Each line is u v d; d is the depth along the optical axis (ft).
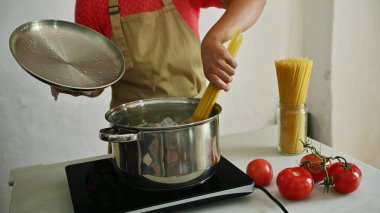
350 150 6.36
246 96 6.46
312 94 6.41
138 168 2.11
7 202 5.44
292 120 2.85
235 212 2.19
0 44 4.76
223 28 2.71
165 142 2.04
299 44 6.44
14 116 5.13
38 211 2.33
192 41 3.62
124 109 2.55
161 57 3.53
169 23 3.52
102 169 2.56
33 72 2.02
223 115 6.43
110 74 2.47
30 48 2.32
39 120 5.28
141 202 2.09
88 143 5.68
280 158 2.91
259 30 6.12
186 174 2.11
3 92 4.96
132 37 3.50
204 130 2.12
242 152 3.08
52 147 5.49
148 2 3.48
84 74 2.36
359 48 5.78
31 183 2.71
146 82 3.61
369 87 6.08
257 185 2.35
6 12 4.69
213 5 3.59
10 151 5.25
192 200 2.14
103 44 2.75
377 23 5.68
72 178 2.44
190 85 3.72
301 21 6.30
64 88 2.08
